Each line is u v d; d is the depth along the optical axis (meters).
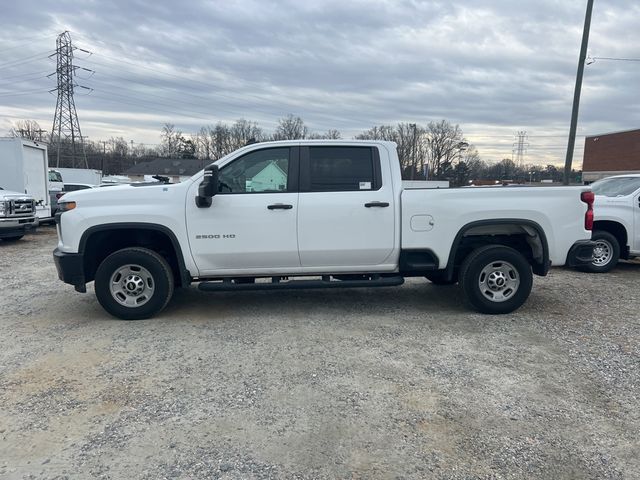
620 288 7.12
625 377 3.93
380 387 3.73
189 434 3.07
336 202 5.31
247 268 5.41
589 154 54.31
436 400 3.52
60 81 57.16
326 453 2.87
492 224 5.48
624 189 8.68
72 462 2.78
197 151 91.88
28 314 5.70
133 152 99.31
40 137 74.56
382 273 5.66
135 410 3.37
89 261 5.48
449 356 4.35
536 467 2.75
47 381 3.82
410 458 2.83
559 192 5.52
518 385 3.77
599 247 8.37
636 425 3.20
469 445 2.96
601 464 2.78
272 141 5.43
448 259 5.50
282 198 5.28
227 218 5.25
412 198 5.39
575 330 5.09
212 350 4.48
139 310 5.34
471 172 77.88
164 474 2.67
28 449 2.90
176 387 3.72
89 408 3.39
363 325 5.24
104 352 4.43
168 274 5.33
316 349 4.52
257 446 2.94
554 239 5.54
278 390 3.68
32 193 15.38
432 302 6.21
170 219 5.22
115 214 5.19
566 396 3.60
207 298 6.39
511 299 5.56
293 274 5.50
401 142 73.56
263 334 4.93
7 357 4.32
